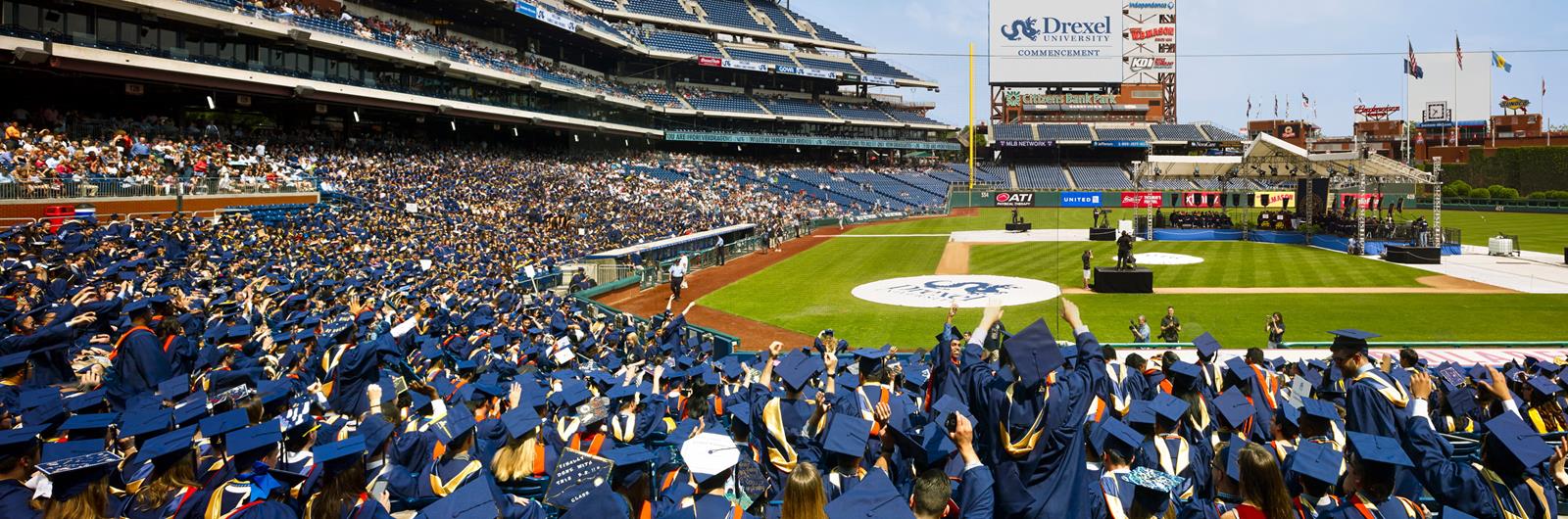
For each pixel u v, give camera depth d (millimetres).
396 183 41406
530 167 55344
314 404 9875
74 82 36781
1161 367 11156
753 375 11656
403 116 52938
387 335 11344
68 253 19469
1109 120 101562
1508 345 20938
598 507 5148
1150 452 6668
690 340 20766
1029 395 4961
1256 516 4789
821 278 36938
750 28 86312
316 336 13000
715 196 67375
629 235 43562
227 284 18922
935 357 8727
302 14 40750
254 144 39406
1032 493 4910
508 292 22500
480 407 9203
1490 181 90875
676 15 81250
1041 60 99562
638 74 80562
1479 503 5473
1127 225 54781
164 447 5590
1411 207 79500
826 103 93375
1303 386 10125
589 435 8352
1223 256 42469
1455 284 31031
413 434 6926
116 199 27375
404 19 54156
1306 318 25172
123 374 10023
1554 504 5699
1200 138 96125
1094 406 6836
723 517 5418
